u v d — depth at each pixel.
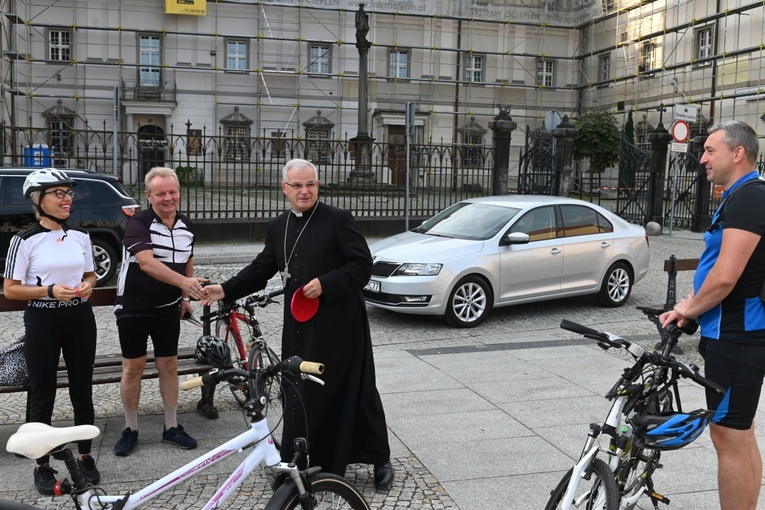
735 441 3.21
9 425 5.13
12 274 3.96
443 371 6.64
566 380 6.33
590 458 3.01
